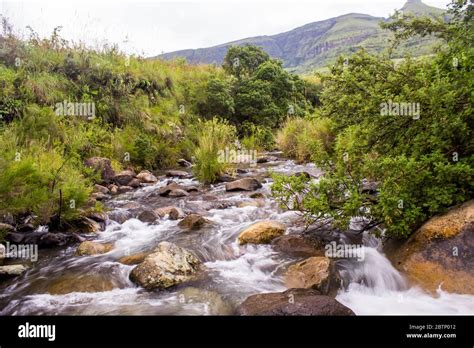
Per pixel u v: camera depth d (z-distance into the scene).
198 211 6.72
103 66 12.79
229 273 4.20
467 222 3.69
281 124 19.02
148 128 12.72
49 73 11.27
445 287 3.53
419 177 3.95
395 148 4.65
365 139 4.88
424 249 3.85
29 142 7.93
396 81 5.04
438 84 3.96
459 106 4.06
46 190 5.62
